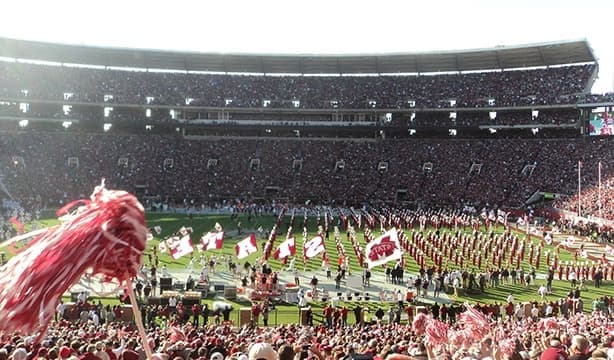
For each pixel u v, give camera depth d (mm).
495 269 46750
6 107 98562
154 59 104938
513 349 10773
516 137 102375
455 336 13203
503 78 103562
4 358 11211
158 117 104062
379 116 106188
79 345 13148
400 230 58906
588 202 76688
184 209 87688
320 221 77938
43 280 4684
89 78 103625
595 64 99438
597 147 91188
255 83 107312
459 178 93500
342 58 104375
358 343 15523
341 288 42719
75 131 101688
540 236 67562
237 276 45062
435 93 104062
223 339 16750
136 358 10477
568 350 10891
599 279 45094
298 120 105812
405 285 43844
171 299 34406
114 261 4922
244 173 96750
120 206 5027
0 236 59562
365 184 94938
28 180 88062
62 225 4973
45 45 97750
